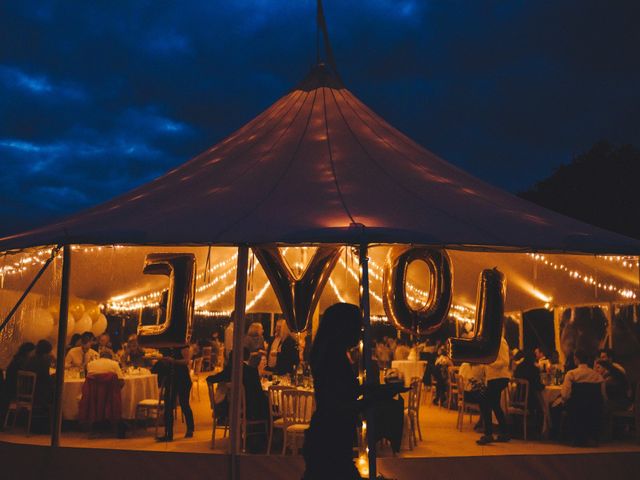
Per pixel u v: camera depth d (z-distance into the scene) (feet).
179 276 25.31
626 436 31.09
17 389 29.04
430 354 45.73
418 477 21.72
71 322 37.81
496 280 26.14
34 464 22.86
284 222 22.63
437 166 30.01
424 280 45.06
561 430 30.25
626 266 33.78
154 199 26.66
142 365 37.11
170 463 21.98
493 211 25.30
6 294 33.68
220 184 26.96
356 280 46.91
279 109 33.32
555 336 41.93
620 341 36.83
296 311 26.07
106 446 26.55
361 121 31.94
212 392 26.61
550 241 23.04
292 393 24.91
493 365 29.53
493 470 22.34
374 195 25.26
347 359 15.52
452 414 38.96
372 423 18.62
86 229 23.20
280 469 21.48
